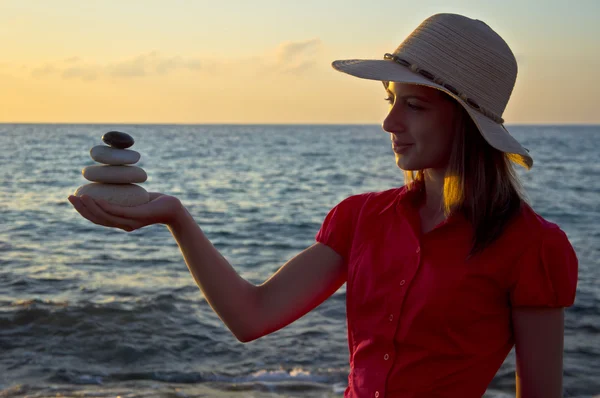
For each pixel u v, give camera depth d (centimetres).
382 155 5878
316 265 180
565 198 2625
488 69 159
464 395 156
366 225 172
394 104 163
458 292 153
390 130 163
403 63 161
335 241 180
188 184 3162
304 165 4531
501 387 627
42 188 2784
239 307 170
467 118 157
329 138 11969
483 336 155
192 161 4909
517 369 159
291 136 13450
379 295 162
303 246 1538
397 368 157
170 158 5266
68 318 841
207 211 2208
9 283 1065
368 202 177
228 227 1845
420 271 157
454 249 156
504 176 158
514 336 162
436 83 156
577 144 9269
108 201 148
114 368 692
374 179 3503
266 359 712
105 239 1524
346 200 184
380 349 161
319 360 708
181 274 1148
